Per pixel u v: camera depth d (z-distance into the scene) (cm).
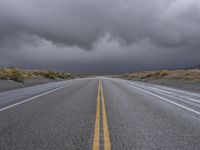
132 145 455
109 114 788
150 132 555
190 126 623
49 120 679
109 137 508
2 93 1513
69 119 696
